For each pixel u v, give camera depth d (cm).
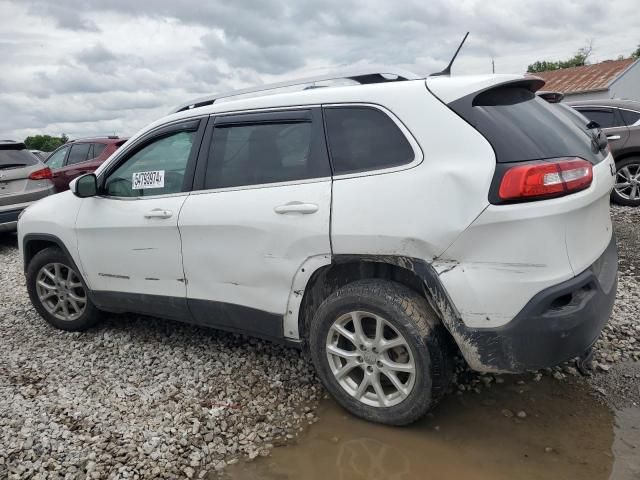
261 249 319
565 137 285
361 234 280
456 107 270
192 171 357
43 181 869
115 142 1027
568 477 253
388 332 293
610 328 398
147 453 288
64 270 459
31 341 450
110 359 405
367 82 338
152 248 374
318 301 320
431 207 262
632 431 283
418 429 297
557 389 328
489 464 266
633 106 841
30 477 273
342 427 304
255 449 289
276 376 363
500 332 257
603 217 298
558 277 251
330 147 302
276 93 354
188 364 388
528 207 246
